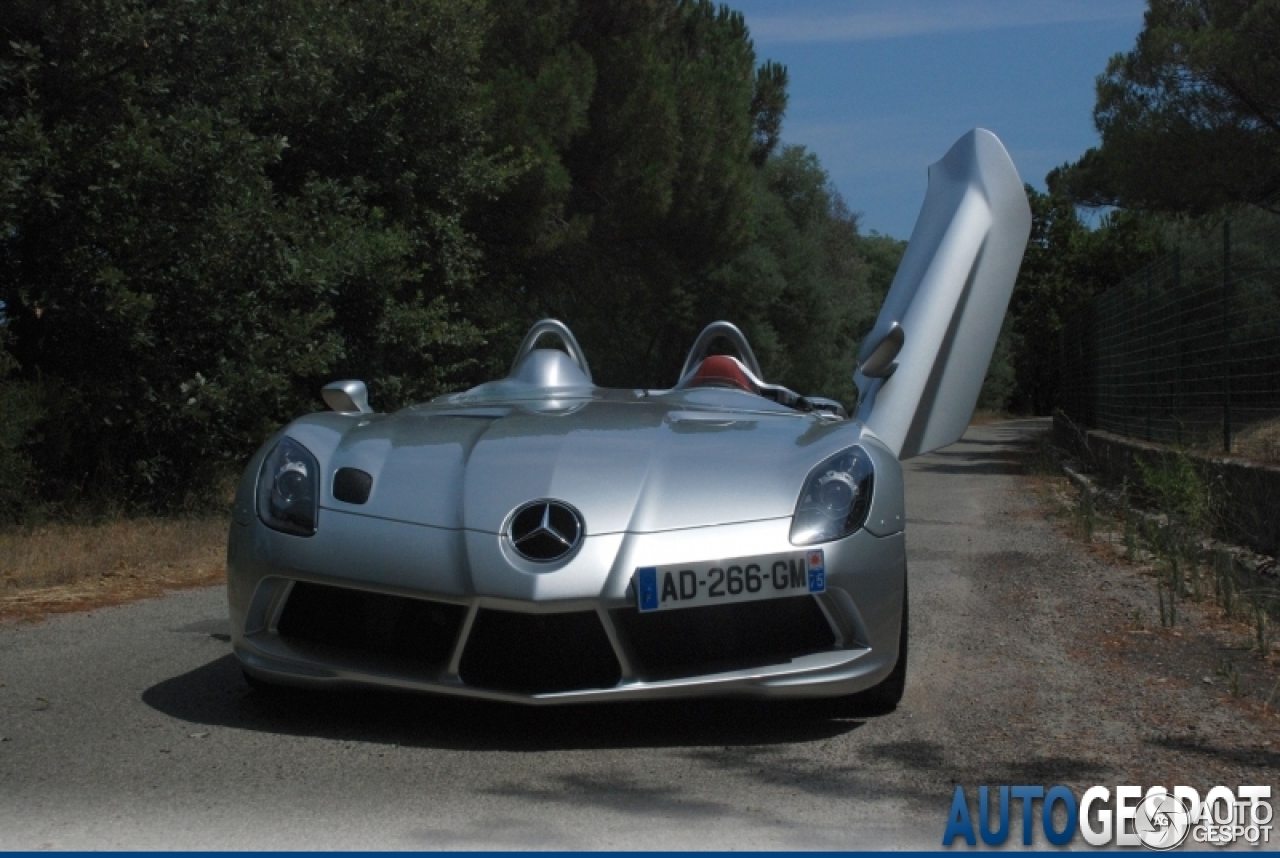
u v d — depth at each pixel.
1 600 5.28
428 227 12.41
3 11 8.11
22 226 8.33
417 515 3.20
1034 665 4.07
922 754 3.03
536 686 3.09
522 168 13.29
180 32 8.77
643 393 4.61
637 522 3.12
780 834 2.46
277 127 11.17
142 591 5.59
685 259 20.11
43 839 2.38
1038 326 44.88
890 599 3.25
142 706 3.42
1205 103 16.56
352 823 2.48
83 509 8.52
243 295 9.40
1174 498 8.42
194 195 8.80
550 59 16.38
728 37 24.00
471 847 2.36
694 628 3.20
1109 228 37.66
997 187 5.80
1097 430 16.64
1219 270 9.36
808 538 3.16
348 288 10.83
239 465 10.28
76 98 8.44
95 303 8.43
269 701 3.47
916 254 5.71
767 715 3.37
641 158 17.92
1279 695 3.66
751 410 4.28
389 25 11.61
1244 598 5.25
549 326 5.18
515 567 3.04
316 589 3.33
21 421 7.88
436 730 3.19
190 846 2.34
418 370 12.16
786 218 30.39
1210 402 9.53
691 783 2.78
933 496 11.54
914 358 5.14
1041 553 7.13
